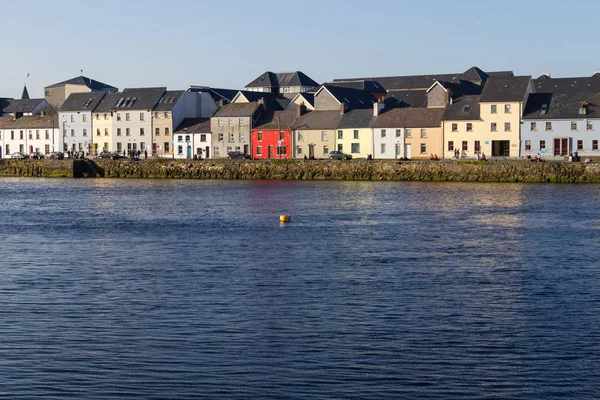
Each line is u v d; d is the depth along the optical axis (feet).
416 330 94.84
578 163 366.84
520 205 262.47
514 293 115.75
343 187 356.18
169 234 188.44
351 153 471.21
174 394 74.54
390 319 100.07
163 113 533.14
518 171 375.45
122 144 548.31
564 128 422.00
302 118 494.59
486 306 107.24
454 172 388.37
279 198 300.20
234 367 81.51
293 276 129.59
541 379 78.38
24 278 128.16
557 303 108.99
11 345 88.74
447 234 186.60
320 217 227.81
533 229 196.03
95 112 556.10
